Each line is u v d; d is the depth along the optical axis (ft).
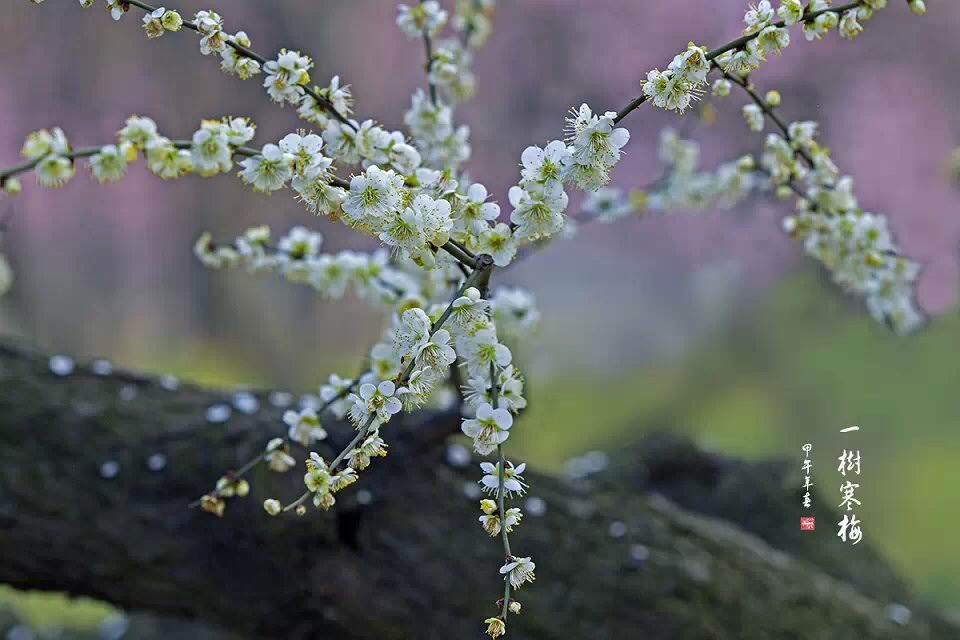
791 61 21.90
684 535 6.75
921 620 7.77
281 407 6.54
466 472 6.56
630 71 24.32
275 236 26.45
